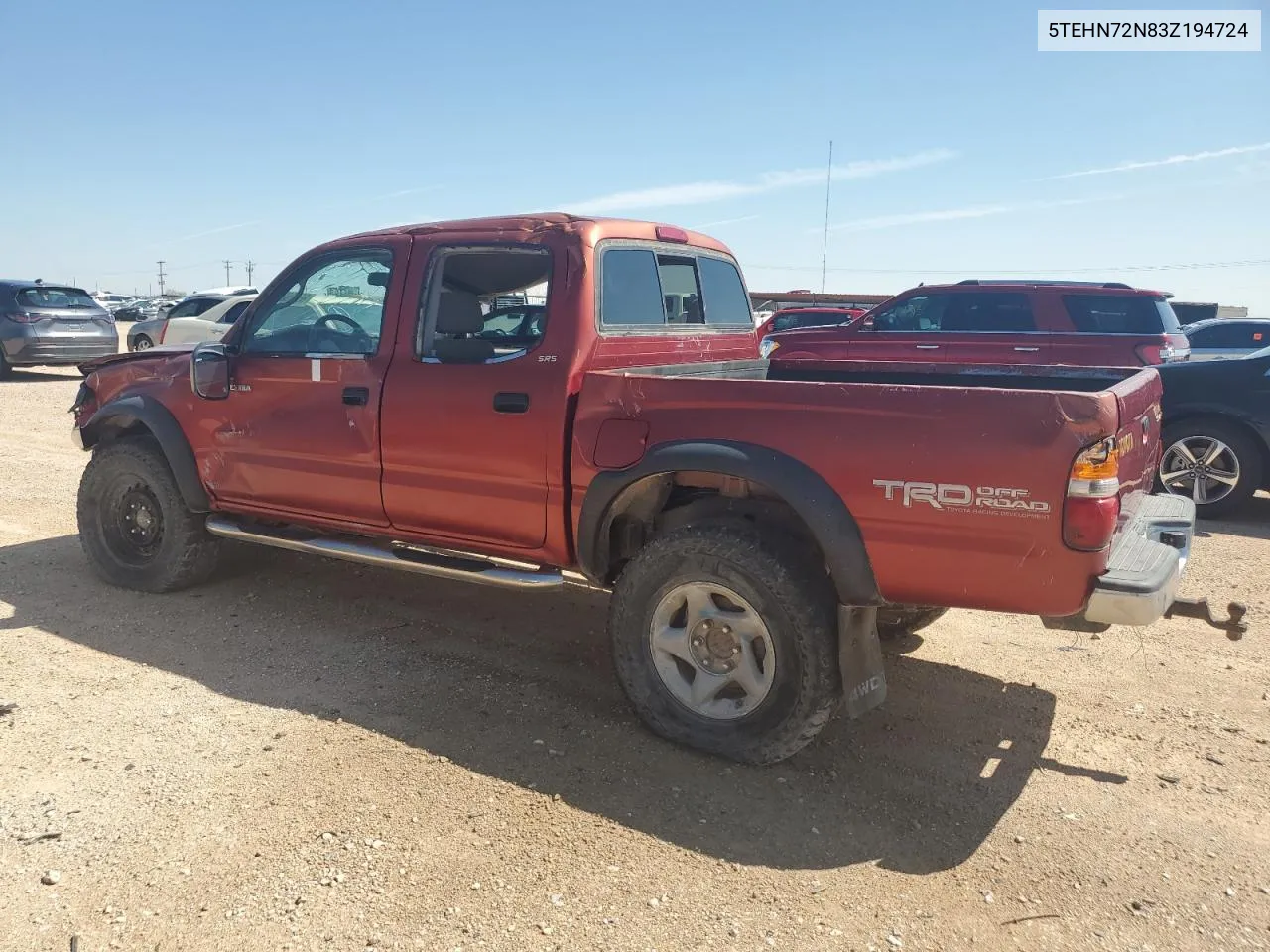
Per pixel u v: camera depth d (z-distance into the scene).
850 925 2.63
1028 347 9.79
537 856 2.89
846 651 3.32
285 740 3.57
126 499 5.29
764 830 3.09
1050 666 4.58
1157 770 3.57
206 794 3.17
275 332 4.76
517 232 4.06
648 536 3.94
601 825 3.08
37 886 2.68
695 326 4.83
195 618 4.89
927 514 3.11
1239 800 3.36
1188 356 9.89
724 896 2.74
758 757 3.44
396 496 4.31
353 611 5.06
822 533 3.23
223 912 2.59
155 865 2.79
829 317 16.52
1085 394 2.93
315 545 4.59
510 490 3.97
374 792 3.22
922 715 4.02
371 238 4.43
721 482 3.65
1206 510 7.71
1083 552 2.93
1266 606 5.45
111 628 4.71
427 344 4.22
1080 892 2.81
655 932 2.57
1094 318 9.66
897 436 3.14
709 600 3.51
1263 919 2.70
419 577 5.71
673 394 3.53
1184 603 3.41
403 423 4.20
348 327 4.48
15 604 5.01
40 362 16.36
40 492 7.79
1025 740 3.80
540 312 4.64
